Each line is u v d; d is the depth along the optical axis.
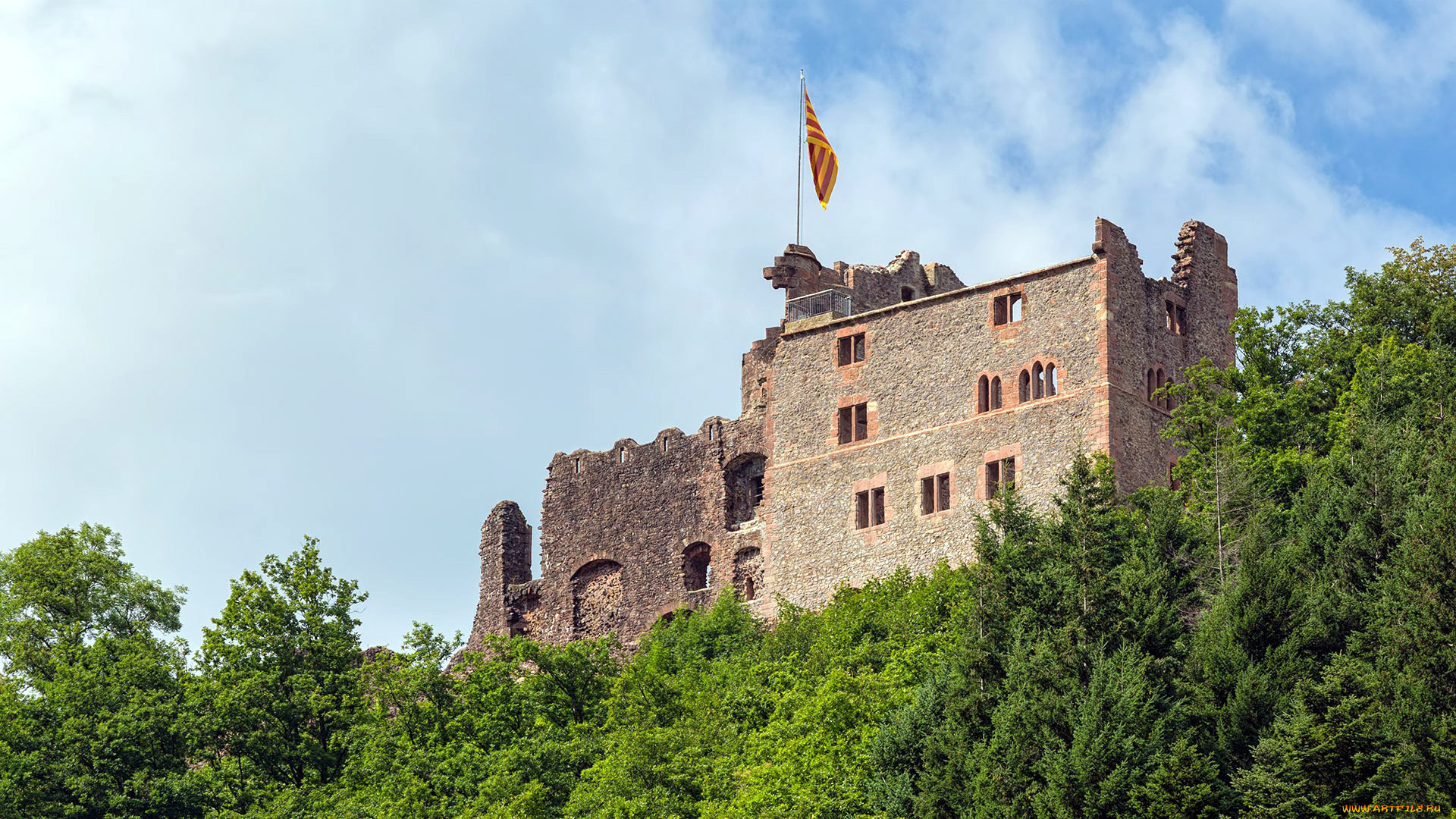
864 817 72.56
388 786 83.19
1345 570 76.19
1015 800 69.69
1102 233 91.69
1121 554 77.69
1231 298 97.50
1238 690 71.06
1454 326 91.88
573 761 84.00
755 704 84.31
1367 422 82.69
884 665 83.56
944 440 93.94
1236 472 82.50
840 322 98.62
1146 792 68.50
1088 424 90.12
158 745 90.38
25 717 91.62
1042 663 73.25
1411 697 69.38
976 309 94.69
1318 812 67.38
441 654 92.62
